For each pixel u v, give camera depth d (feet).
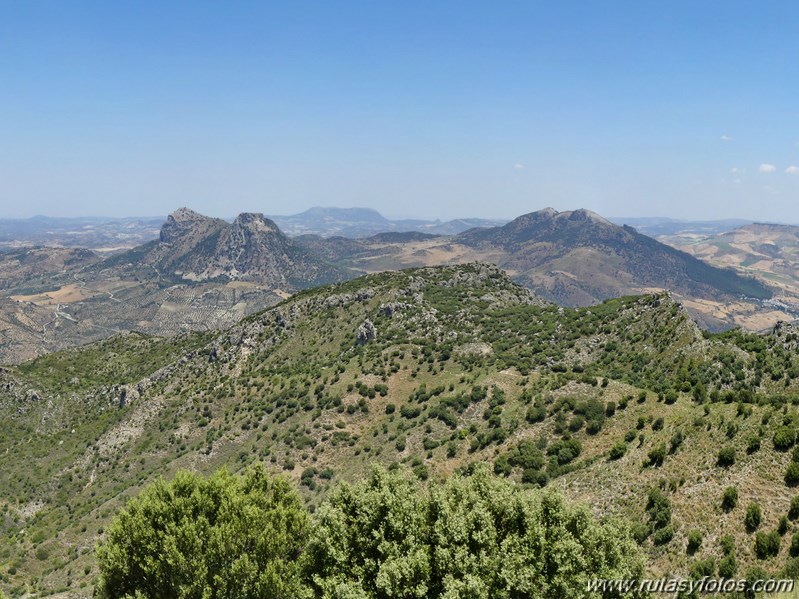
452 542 98.68
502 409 309.83
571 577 92.79
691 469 158.92
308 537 116.88
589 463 214.90
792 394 280.10
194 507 122.21
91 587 234.79
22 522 346.95
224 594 107.96
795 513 125.08
